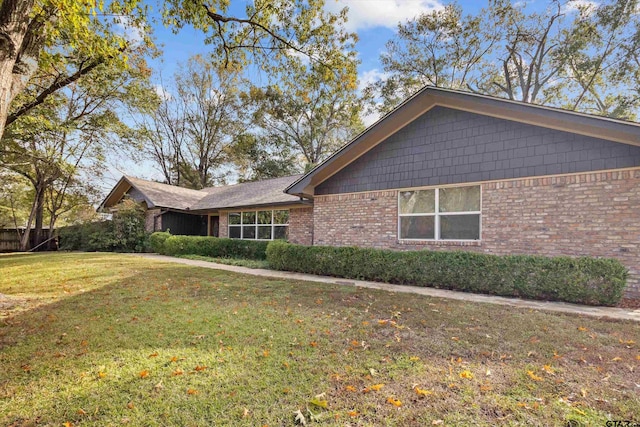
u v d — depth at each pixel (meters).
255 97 28.33
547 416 2.30
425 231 8.57
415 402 2.49
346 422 2.25
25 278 7.88
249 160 31.39
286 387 2.70
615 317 4.76
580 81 19.58
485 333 4.00
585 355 3.35
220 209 16.36
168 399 2.52
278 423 2.24
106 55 7.86
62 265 10.22
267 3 7.90
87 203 20.56
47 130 11.09
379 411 2.38
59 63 7.94
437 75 22.78
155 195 18.06
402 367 3.07
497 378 2.86
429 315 4.79
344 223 9.99
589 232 6.41
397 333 4.00
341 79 8.99
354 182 9.87
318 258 9.02
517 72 21.81
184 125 30.84
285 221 14.06
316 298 5.89
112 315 4.75
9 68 4.32
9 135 11.02
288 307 5.23
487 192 7.63
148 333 3.97
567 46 18.61
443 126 8.38
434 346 3.59
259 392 2.63
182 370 3.00
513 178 7.30
